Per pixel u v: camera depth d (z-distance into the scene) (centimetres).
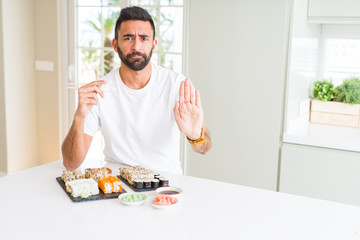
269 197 155
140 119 195
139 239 120
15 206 142
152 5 346
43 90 422
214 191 159
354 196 258
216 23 293
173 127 197
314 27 311
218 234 124
